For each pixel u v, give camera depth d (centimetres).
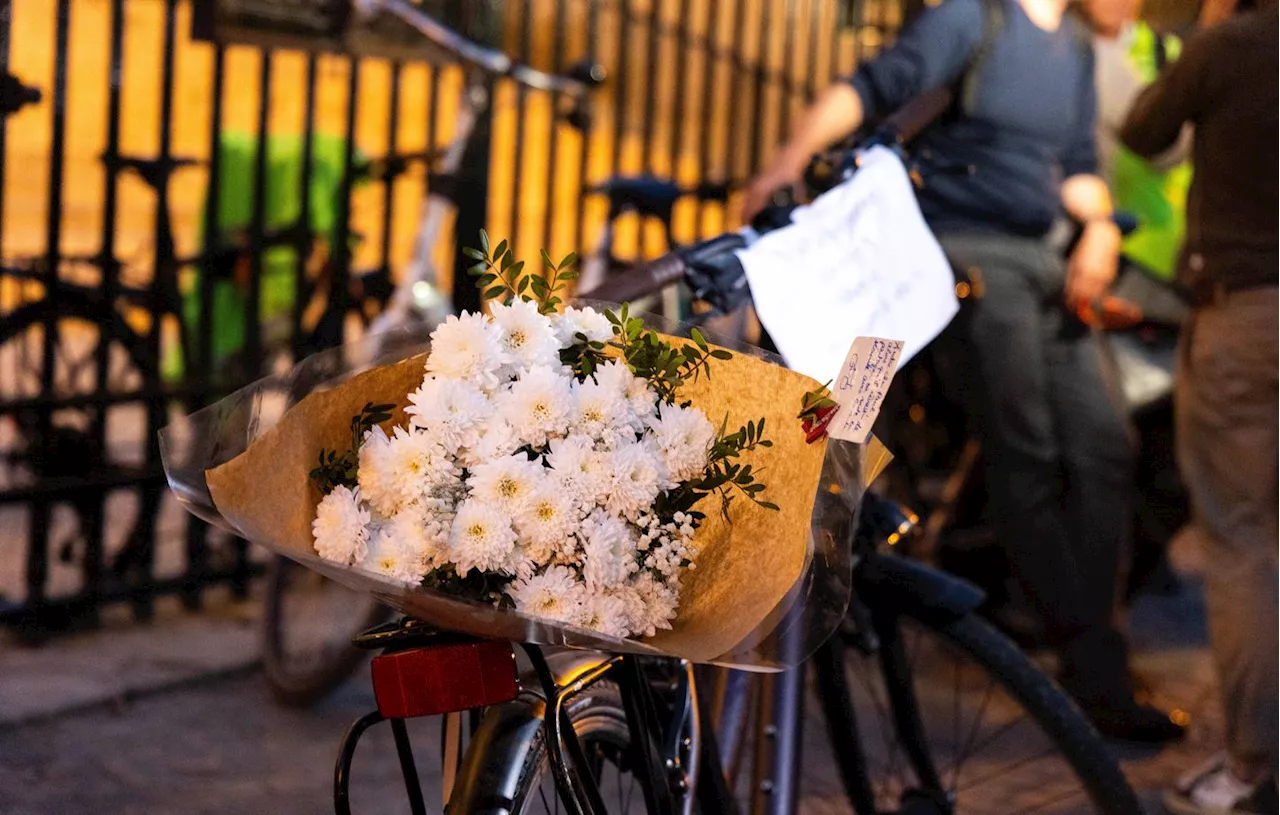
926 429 491
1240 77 319
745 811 280
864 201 223
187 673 393
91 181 757
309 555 132
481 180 485
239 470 143
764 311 207
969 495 452
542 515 145
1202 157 332
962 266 380
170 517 525
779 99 681
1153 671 451
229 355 519
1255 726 325
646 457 149
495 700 146
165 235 433
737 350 167
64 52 399
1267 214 320
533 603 146
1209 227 330
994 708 281
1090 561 386
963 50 363
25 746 340
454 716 186
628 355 157
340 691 392
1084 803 264
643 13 665
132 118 759
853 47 693
